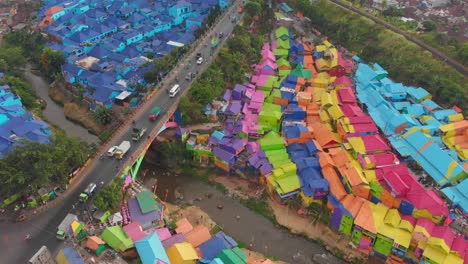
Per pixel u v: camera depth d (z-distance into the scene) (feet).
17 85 398.01
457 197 274.57
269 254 268.41
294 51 468.75
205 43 451.94
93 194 266.16
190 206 304.09
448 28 528.63
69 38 481.87
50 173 254.47
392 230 255.50
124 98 365.40
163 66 387.96
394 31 494.59
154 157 342.44
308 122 356.18
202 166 336.90
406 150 314.14
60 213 254.68
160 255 229.45
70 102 396.98
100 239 237.25
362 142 314.35
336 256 266.77
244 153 326.44
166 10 541.75
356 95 385.50
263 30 513.04
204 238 257.34
